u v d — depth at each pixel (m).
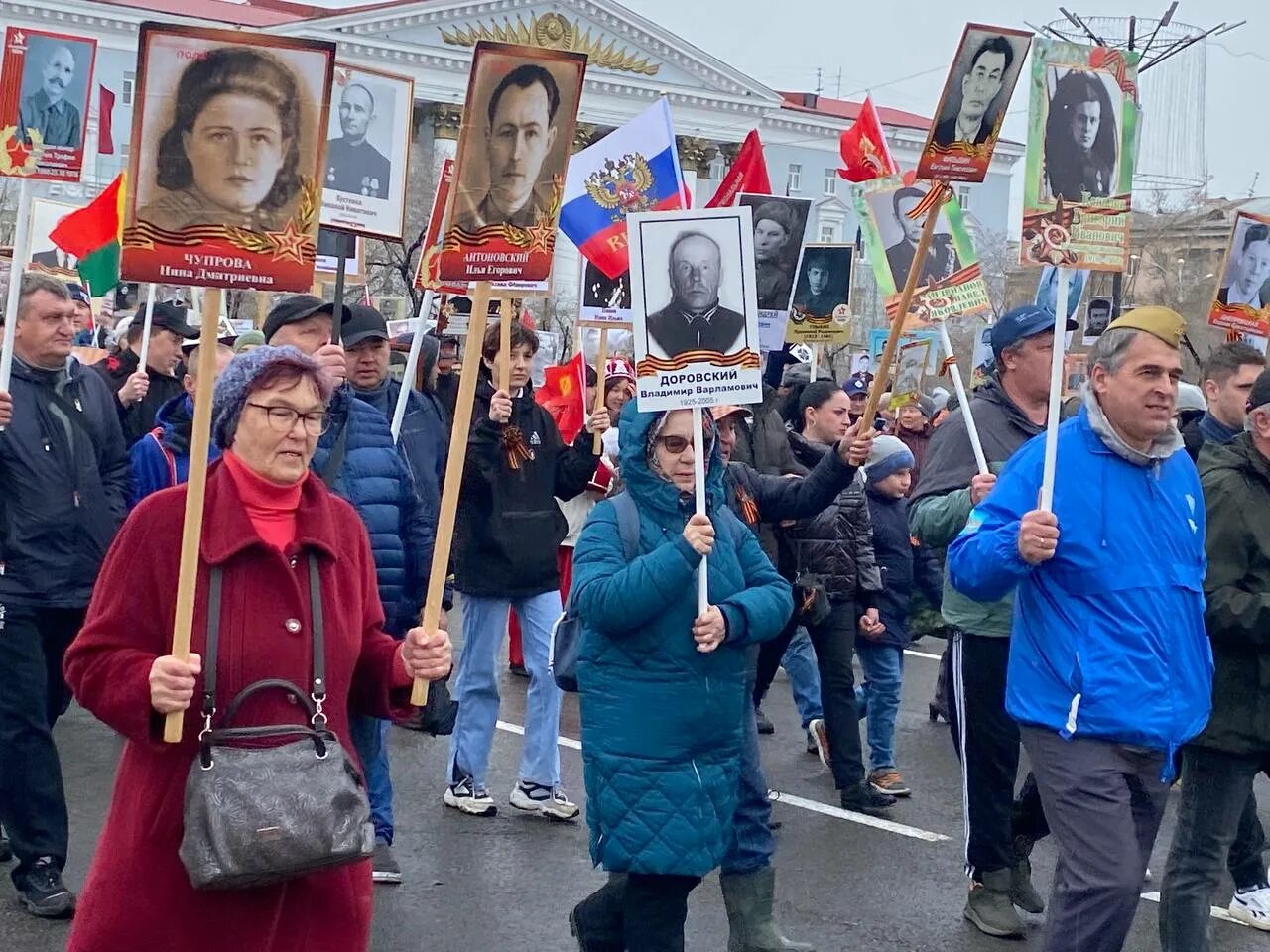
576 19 54.28
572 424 10.12
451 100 52.16
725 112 58.12
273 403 3.39
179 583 3.20
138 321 9.47
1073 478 4.40
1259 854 6.20
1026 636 4.46
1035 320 5.89
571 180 6.90
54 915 5.56
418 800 7.40
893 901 6.21
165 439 6.38
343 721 3.46
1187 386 7.66
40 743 5.63
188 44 3.25
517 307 8.55
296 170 3.34
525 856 6.59
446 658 3.56
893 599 7.91
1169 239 31.41
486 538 7.02
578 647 4.55
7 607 5.60
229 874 3.14
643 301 4.62
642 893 4.44
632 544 4.53
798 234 7.98
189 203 3.27
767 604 4.50
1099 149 4.82
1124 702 4.27
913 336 11.44
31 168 6.16
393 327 12.12
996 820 5.81
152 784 3.29
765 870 5.17
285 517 3.46
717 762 4.46
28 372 5.82
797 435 8.37
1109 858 4.24
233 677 3.29
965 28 5.14
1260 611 4.67
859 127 7.03
